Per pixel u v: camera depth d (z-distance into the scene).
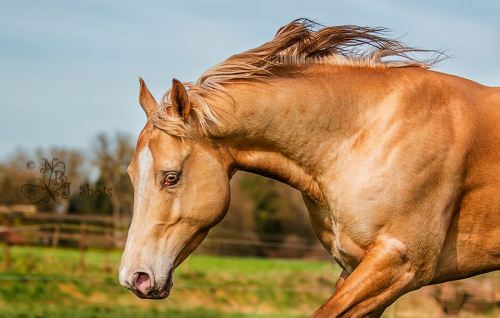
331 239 4.80
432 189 4.52
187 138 4.41
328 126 4.59
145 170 4.37
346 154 4.58
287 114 4.58
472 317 14.22
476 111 4.73
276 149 4.65
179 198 4.39
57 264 16.30
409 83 4.69
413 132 4.52
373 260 4.41
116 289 15.38
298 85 4.62
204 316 14.60
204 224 4.48
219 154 4.55
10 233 16.66
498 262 4.88
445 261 4.78
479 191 4.70
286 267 20.16
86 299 14.66
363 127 4.59
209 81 4.58
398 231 4.45
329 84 4.66
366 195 4.46
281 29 4.76
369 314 4.50
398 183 4.43
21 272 15.46
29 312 13.30
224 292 16.78
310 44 4.79
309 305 16.98
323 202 4.71
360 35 4.90
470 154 4.62
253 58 4.64
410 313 14.49
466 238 4.77
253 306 16.34
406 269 4.48
